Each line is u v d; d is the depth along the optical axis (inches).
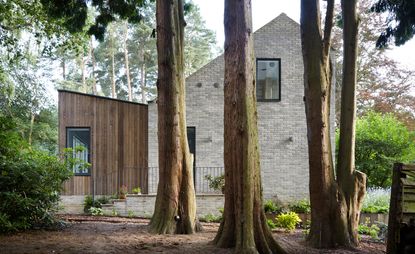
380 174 731.4
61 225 355.3
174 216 349.4
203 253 251.8
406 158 722.8
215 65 612.4
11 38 628.1
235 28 269.9
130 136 620.4
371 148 732.0
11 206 316.8
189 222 353.1
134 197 547.5
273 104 606.9
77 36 595.8
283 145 604.4
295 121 605.9
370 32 941.2
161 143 358.0
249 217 257.8
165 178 354.0
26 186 333.7
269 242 265.9
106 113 624.1
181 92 368.5
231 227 269.7
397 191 182.1
